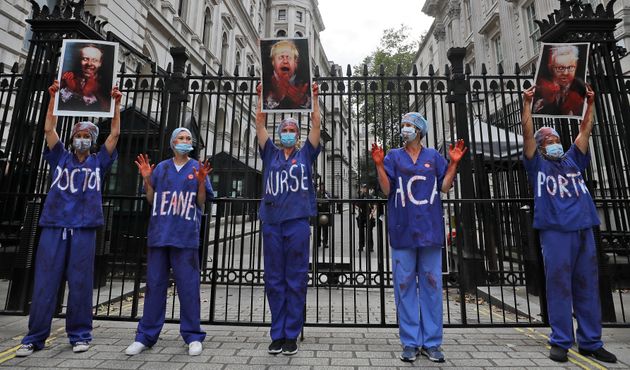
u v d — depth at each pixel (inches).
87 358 106.8
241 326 142.6
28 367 99.6
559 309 109.4
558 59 133.0
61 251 113.3
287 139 122.4
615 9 332.2
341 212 164.6
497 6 607.8
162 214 116.9
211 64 743.7
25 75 163.2
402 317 111.0
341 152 165.5
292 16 1493.6
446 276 148.5
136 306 143.4
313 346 120.3
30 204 154.1
